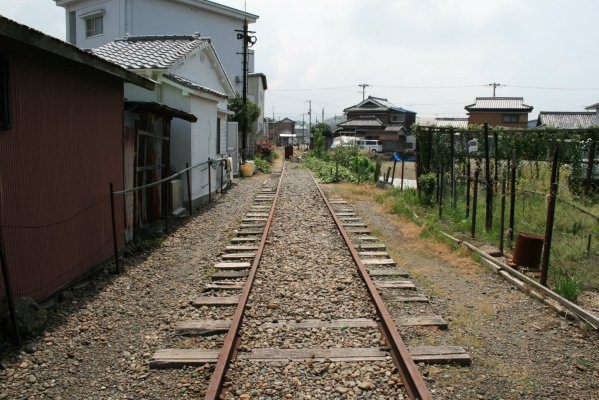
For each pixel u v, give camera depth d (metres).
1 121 5.14
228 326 5.41
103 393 4.14
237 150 25.25
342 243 9.62
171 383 4.29
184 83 12.84
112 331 5.39
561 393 4.24
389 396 4.05
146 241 9.33
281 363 4.58
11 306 4.85
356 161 25.77
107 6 29.83
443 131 13.34
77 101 6.77
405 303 6.34
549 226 6.69
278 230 10.82
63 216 6.40
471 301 6.48
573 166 15.19
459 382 4.36
